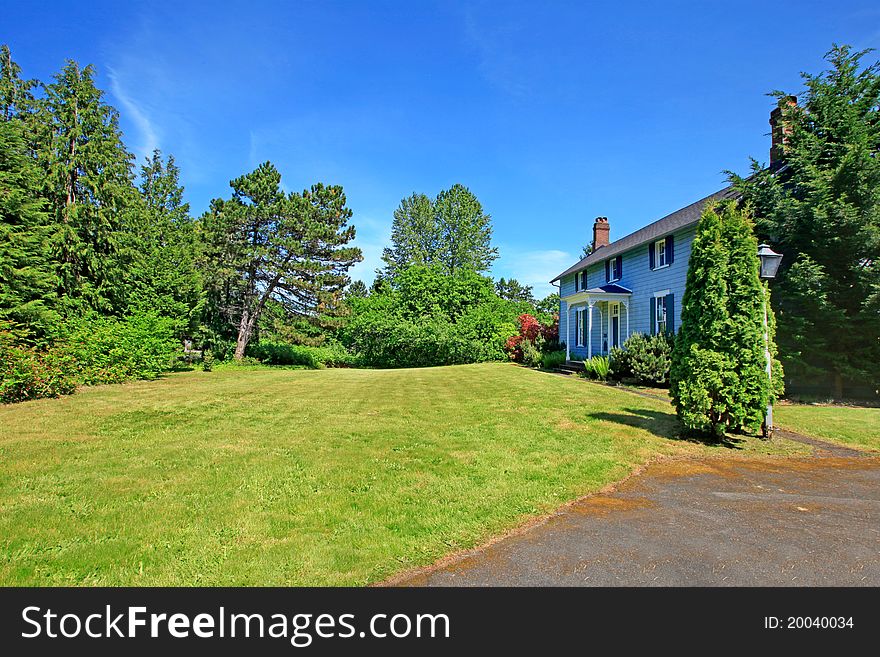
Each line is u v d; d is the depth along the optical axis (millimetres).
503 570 3176
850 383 11961
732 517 4117
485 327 30516
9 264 15344
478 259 48531
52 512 4012
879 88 12203
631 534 3746
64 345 14008
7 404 10266
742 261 6891
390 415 8977
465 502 4348
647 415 8844
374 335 29234
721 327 6863
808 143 12805
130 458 5777
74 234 18359
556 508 4289
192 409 9758
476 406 10031
